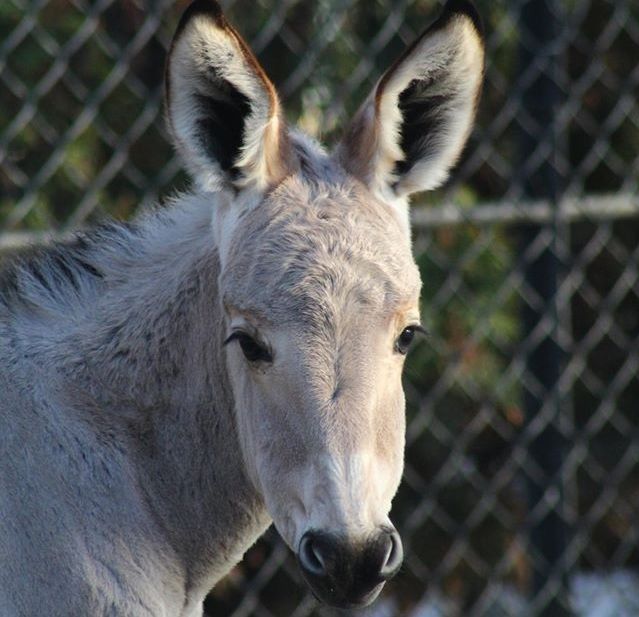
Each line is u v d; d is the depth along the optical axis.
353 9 20.88
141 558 11.30
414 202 21.16
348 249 10.60
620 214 19.25
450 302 21.44
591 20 24.36
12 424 11.23
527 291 18.72
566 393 18.72
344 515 9.92
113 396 11.61
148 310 11.75
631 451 21.73
